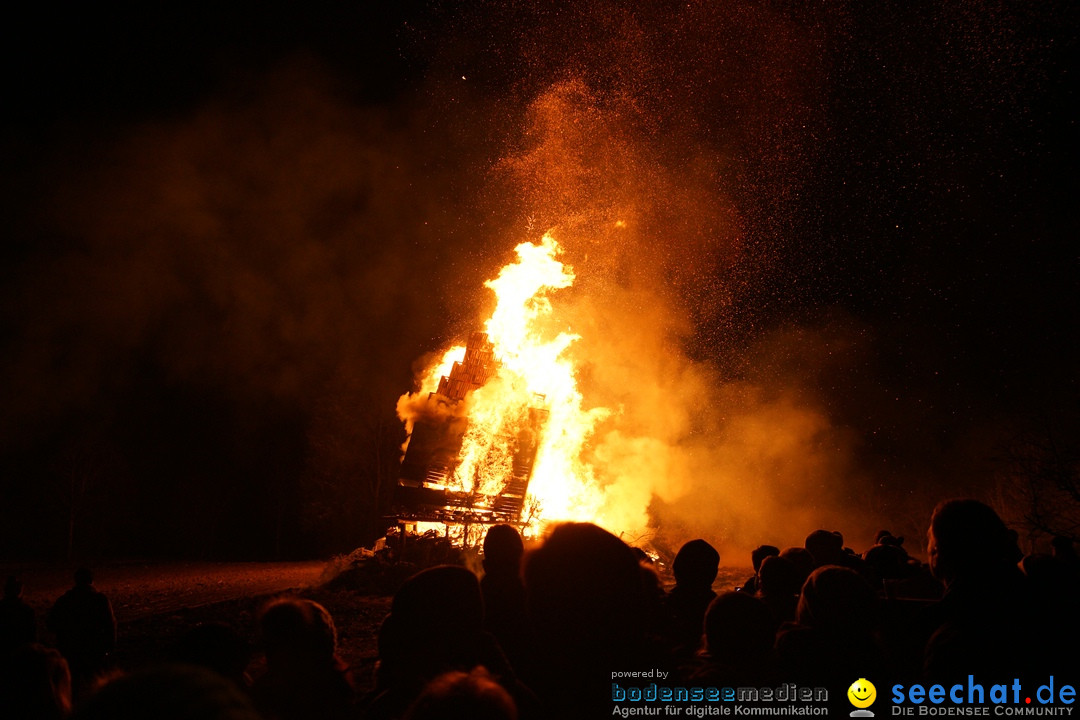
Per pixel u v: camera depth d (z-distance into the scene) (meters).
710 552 3.84
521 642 3.43
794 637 3.07
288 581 17.62
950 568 2.96
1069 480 11.91
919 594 5.30
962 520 2.93
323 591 13.59
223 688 1.00
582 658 2.64
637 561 2.83
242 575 19.88
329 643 3.34
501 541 3.72
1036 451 13.50
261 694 3.19
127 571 21.77
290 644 3.25
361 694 5.68
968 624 2.79
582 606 2.66
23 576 20.66
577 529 2.80
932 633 3.02
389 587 13.63
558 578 2.71
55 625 6.10
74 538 30.92
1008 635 2.73
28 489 31.30
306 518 29.72
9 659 2.97
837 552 5.26
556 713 2.63
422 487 15.20
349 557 15.70
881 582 5.32
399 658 2.79
